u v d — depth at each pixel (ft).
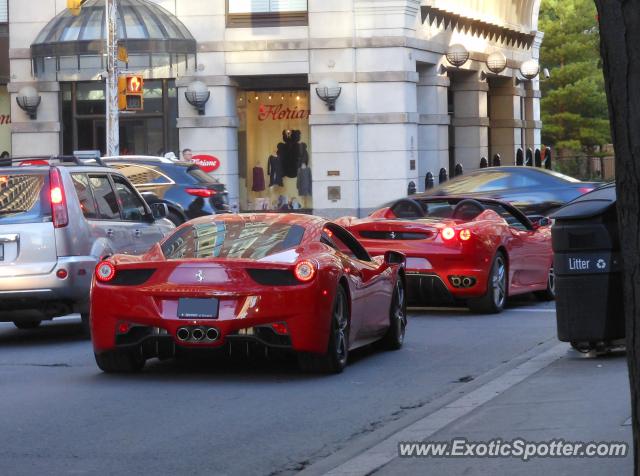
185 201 137.80
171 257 59.98
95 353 61.46
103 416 50.98
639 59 25.00
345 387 58.08
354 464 40.06
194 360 67.46
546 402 49.01
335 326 60.29
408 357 68.54
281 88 220.23
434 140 226.38
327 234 64.03
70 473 40.91
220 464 42.19
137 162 138.82
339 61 210.18
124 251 79.51
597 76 361.30
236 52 211.41
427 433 44.73
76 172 76.74
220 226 62.80
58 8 211.20
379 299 67.72
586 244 59.31
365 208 211.82
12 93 213.87
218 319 57.11
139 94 175.32
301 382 59.47
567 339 60.18
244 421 49.78
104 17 198.90
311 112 212.23
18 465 42.11
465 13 239.30
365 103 210.38
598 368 57.77
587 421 44.29
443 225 87.76
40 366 65.92
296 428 48.37
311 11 210.18
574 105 361.71
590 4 362.33
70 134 214.69
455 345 73.56
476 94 249.34
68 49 197.57
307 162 220.64
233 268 57.72
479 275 87.15
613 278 59.31
